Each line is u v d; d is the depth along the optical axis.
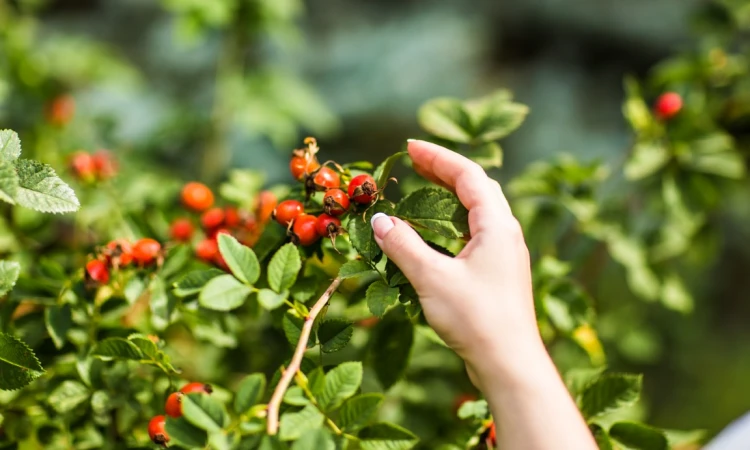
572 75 2.81
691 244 1.32
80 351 0.94
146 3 2.80
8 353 0.85
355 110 2.48
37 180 0.83
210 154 1.58
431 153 0.87
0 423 0.89
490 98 1.04
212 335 1.00
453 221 0.85
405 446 0.83
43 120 1.42
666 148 1.20
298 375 0.83
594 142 2.57
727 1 1.45
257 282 0.94
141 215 1.07
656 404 2.20
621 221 1.22
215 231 1.01
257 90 1.60
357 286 1.02
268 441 0.77
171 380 0.91
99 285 0.95
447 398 1.12
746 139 1.31
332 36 2.76
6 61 1.42
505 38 2.91
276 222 0.95
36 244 1.12
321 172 0.91
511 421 0.77
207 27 1.55
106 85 1.89
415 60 2.56
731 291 2.48
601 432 0.91
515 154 2.56
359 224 0.87
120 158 1.41
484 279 0.79
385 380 0.98
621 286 1.71
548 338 1.11
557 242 1.30
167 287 0.96
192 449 0.79
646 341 1.54
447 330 0.79
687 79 1.31
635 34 2.81
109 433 0.96
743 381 2.25
